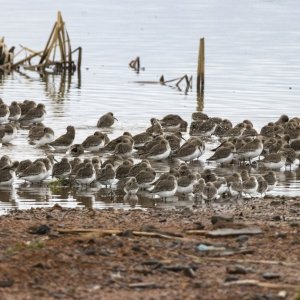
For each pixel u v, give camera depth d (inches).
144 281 594.2
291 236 714.8
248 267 629.3
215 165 1255.5
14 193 1075.9
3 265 614.9
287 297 562.3
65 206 1001.5
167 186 1043.3
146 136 1346.0
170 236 706.8
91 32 2691.9
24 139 1400.1
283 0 3560.5
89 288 578.2
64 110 1630.2
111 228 747.4
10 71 2145.7
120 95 1804.9
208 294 568.1
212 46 2440.9
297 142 1312.7
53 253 648.4
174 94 1820.9
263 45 2454.5
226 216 808.3
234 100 1738.4
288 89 1847.9
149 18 3036.4
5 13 3080.7
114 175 1119.6
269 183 1098.1
